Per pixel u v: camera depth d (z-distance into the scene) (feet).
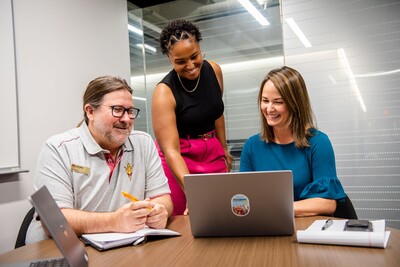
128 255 3.29
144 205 3.91
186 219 4.80
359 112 8.40
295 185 5.15
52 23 7.39
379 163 8.27
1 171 6.03
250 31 9.81
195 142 6.52
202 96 6.45
